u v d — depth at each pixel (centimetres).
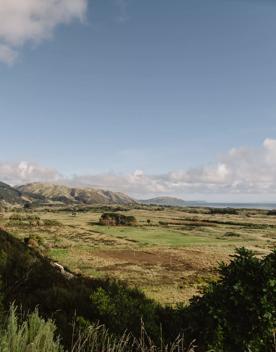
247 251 809
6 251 1149
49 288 964
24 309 770
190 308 821
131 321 824
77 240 9425
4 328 462
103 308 845
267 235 12406
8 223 13412
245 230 14262
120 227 14688
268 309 696
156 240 10206
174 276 5197
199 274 5422
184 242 9850
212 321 738
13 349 414
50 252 6338
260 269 737
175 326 807
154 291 3966
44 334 471
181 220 19138
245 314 727
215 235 12050
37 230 11831
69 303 893
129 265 6009
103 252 7388
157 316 892
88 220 18325
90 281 1234
